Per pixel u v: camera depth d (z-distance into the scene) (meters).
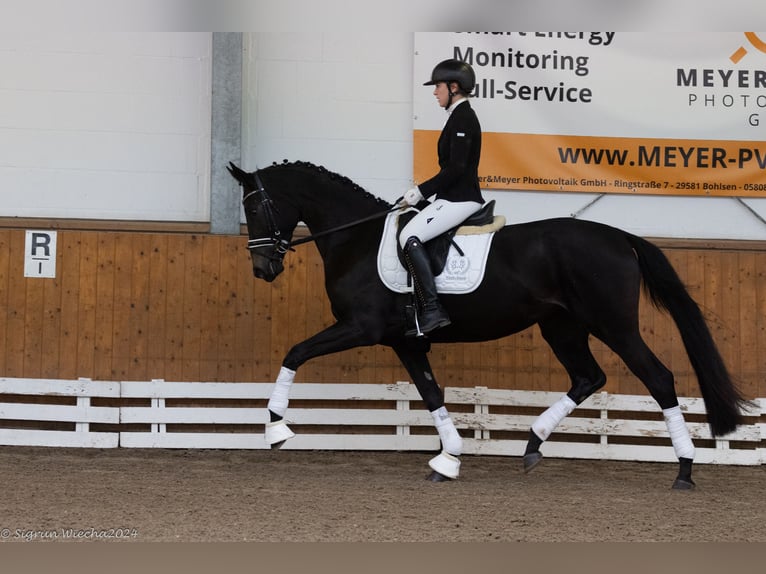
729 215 9.29
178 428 8.52
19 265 8.62
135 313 8.66
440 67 6.49
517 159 9.14
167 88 9.20
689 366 8.63
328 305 8.76
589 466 8.14
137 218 9.17
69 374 8.61
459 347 8.70
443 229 6.43
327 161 9.23
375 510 5.71
